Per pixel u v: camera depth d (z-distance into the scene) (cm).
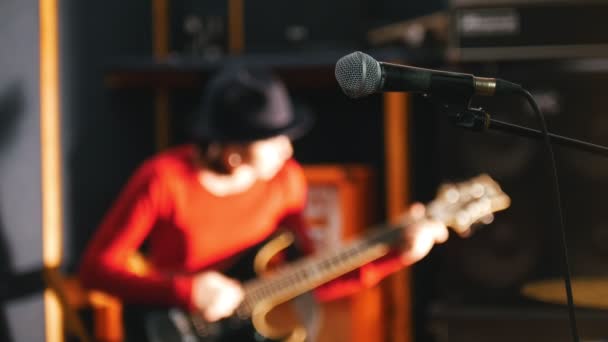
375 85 100
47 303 231
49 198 235
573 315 109
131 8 284
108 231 208
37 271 230
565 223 222
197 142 211
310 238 240
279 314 210
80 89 253
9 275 221
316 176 264
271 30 290
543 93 220
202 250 212
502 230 224
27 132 229
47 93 234
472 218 199
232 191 215
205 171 212
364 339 257
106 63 267
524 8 220
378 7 289
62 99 243
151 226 211
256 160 209
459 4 223
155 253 216
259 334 208
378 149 305
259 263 214
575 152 221
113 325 246
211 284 202
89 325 246
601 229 220
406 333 279
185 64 269
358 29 287
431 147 291
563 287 217
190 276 211
